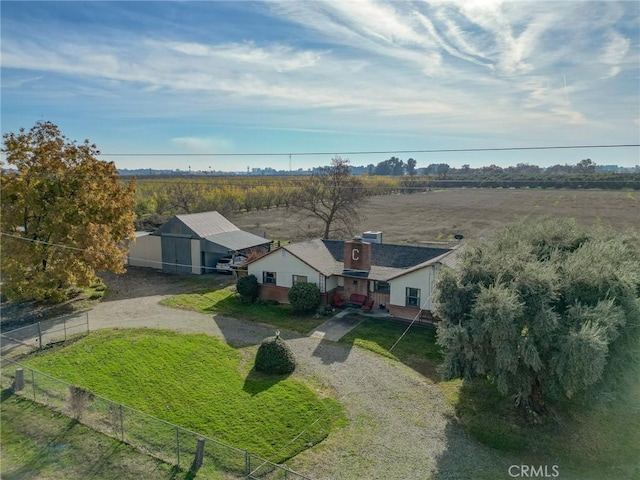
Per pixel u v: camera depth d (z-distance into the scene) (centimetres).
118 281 3572
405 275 2611
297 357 2106
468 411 1645
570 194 9700
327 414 1611
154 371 1930
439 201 9956
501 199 9794
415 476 1295
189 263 3884
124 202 3109
